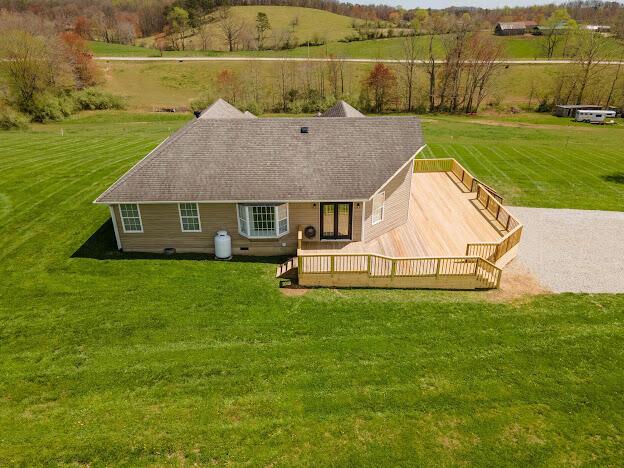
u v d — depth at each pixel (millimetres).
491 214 22234
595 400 11516
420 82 72875
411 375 12312
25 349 13047
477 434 10547
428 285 16844
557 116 62281
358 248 18859
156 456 9891
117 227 18719
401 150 19109
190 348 13219
